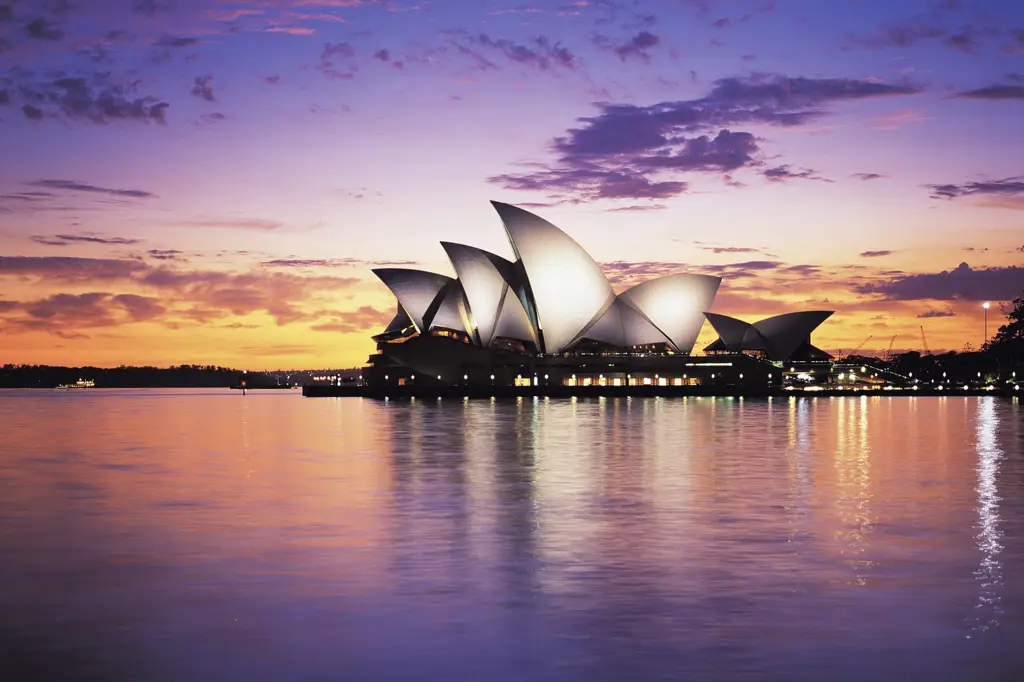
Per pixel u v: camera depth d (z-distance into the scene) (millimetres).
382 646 14289
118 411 112812
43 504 27828
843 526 23562
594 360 151375
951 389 184625
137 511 26359
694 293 148875
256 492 30203
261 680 12969
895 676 12961
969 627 15016
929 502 27672
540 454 43031
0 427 71812
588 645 14273
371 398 151375
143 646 14336
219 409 119062
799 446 48000
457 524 23953
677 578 18172
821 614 15734
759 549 20781
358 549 20906
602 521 24359
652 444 49188
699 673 13102
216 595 17094
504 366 149625
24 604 16547
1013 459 41062
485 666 13430
